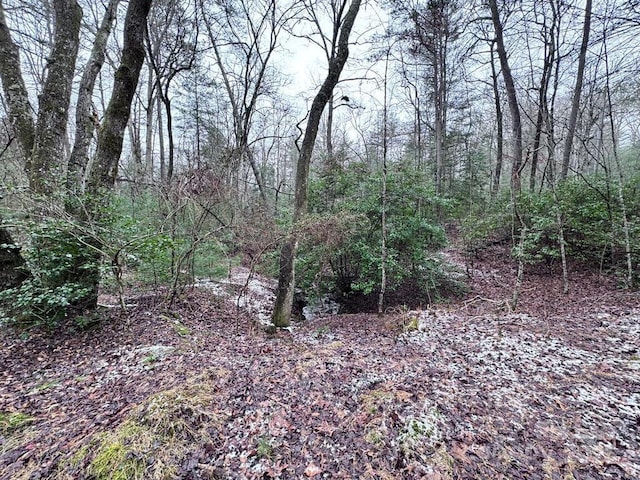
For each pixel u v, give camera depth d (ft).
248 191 33.47
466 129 68.54
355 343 18.11
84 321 15.87
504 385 11.97
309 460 8.17
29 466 7.86
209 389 10.81
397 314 24.64
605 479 7.52
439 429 9.08
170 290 20.93
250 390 11.02
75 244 15.10
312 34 38.34
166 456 7.89
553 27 40.16
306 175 23.06
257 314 25.16
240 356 14.73
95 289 17.13
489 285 29.96
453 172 64.03
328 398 10.73
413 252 27.07
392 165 28.71
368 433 8.96
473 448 8.48
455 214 38.47
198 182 20.85
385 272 26.37
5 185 14.58
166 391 10.34
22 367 13.00
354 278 29.50
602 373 12.64
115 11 21.97
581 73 37.78
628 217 25.49
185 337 16.49
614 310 19.62
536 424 9.60
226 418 9.49
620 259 26.23
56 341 15.01
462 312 22.81
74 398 11.02
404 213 27.32
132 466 7.55
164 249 18.76
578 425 9.55
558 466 7.95
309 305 30.60
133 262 17.83
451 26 49.39
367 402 10.36
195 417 9.20
